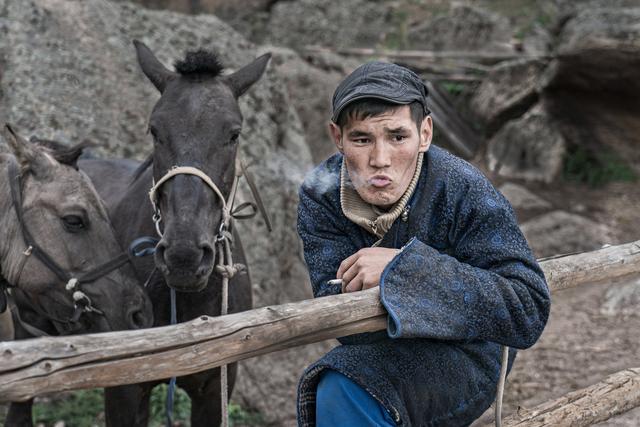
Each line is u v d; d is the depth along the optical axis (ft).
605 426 14.62
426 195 6.89
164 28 23.40
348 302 6.27
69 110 20.04
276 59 28.48
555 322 22.08
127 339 5.36
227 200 11.14
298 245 22.49
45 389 5.02
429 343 6.88
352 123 6.70
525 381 18.67
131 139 20.77
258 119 22.66
